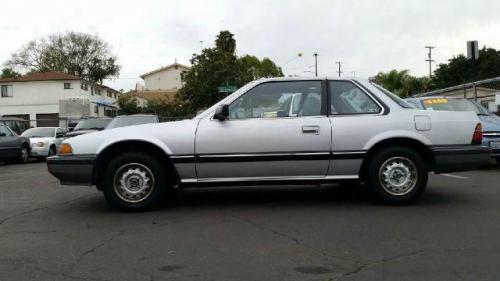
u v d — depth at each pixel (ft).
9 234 19.93
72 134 61.05
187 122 23.25
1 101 192.75
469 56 50.37
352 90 23.70
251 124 22.93
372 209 22.90
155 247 17.51
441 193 26.84
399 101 23.89
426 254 16.22
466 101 42.09
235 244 17.67
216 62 146.82
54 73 201.98
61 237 19.21
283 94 23.54
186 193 28.17
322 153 22.93
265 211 22.98
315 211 22.74
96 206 25.40
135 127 23.39
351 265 15.29
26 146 63.52
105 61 252.01
